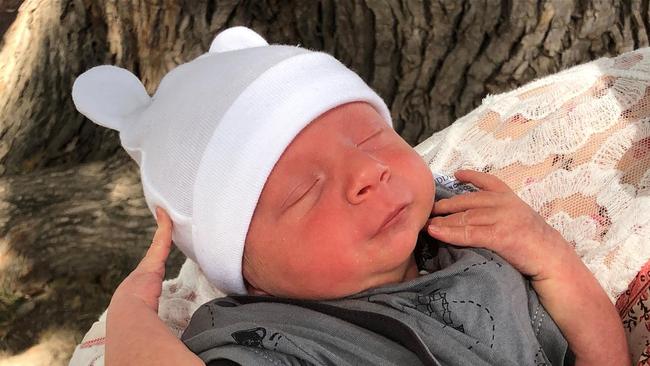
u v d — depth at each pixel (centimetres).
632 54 56
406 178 48
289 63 48
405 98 80
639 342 48
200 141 48
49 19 92
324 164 47
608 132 53
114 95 53
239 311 48
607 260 50
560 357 48
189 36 87
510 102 58
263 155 47
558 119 55
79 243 86
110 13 89
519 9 74
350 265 46
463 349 46
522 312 47
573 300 48
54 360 82
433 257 51
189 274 56
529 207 50
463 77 78
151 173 49
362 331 46
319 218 46
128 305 47
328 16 81
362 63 80
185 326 54
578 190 53
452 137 58
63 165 93
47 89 93
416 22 77
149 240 85
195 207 48
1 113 94
